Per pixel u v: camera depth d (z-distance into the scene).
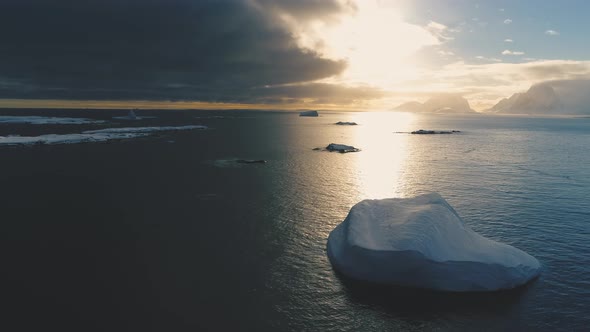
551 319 22.09
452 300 24.05
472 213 40.53
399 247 24.94
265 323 21.56
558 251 30.81
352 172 63.53
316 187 52.44
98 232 34.38
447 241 26.55
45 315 21.75
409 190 51.06
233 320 21.72
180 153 83.00
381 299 24.16
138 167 65.56
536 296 24.36
